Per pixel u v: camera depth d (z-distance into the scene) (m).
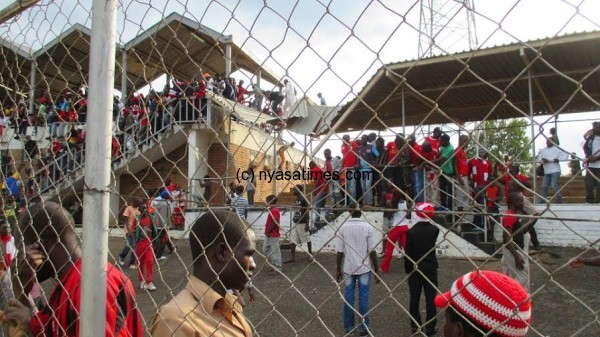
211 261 1.42
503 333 0.96
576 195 7.53
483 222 6.54
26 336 1.82
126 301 1.58
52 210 1.75
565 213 6.92
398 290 5.85
